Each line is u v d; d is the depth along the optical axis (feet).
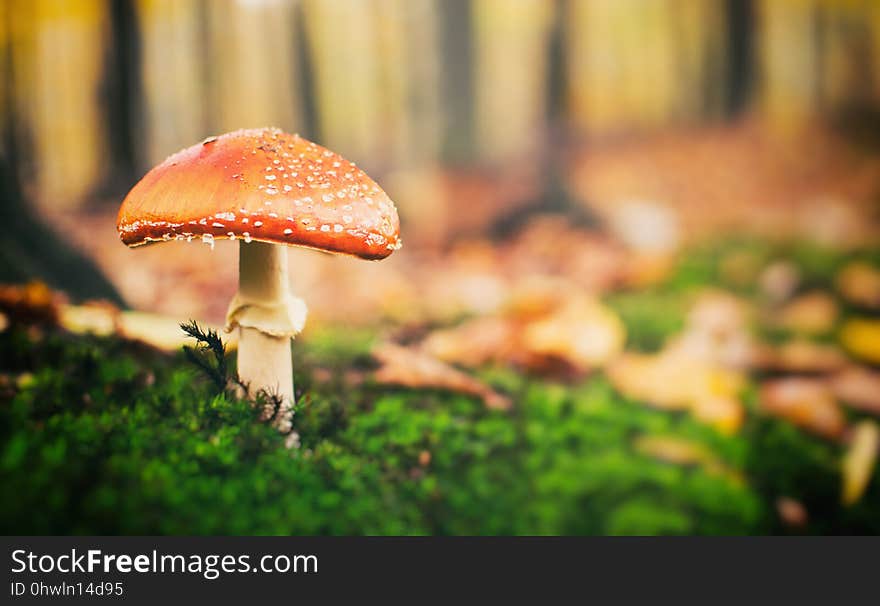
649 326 3.07
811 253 4.50
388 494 1.79
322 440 1.79
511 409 2.11
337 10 10.84
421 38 10.41
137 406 1.71
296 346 2.14
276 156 1.66
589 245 4.69
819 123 10.94
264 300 1.73
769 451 2.24
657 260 4.07
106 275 2.49
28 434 1.62
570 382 2.39
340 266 4.44
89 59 8.57
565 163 7.37
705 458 2.17
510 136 10.87
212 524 1.61
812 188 7.90
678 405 2.35
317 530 1.67
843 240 5.07
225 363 1.74
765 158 9.09
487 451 1.97
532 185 5.92
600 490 2.02
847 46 12.29
